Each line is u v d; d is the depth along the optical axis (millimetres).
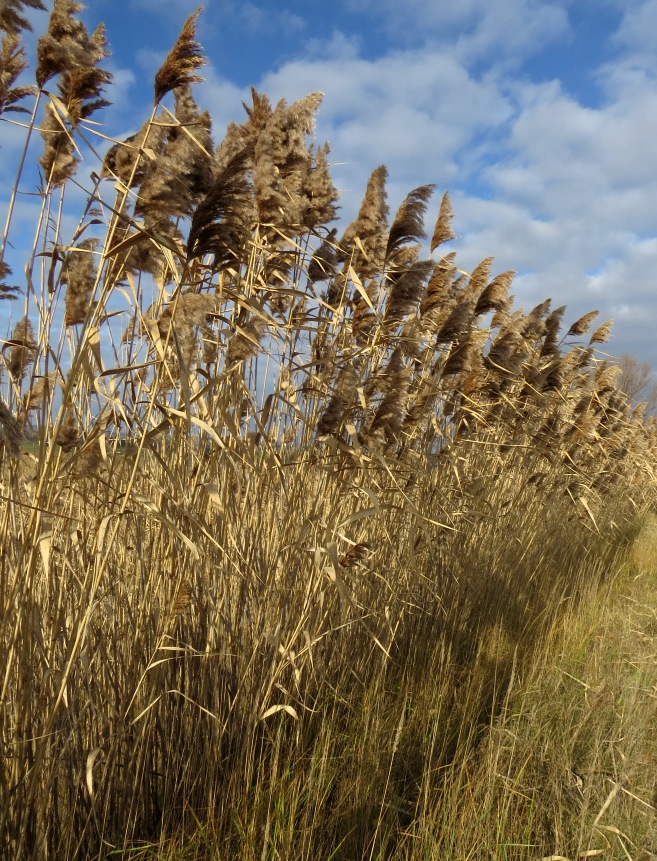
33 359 1557
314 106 2213
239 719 1911
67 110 1511
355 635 2449
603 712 2408
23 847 1396
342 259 2621
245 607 2002
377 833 1688
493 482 3766
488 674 2713
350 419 2312
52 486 1414
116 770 1606
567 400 4867
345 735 2078
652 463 7582
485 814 1758
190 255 1580
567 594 4129
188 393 1468
